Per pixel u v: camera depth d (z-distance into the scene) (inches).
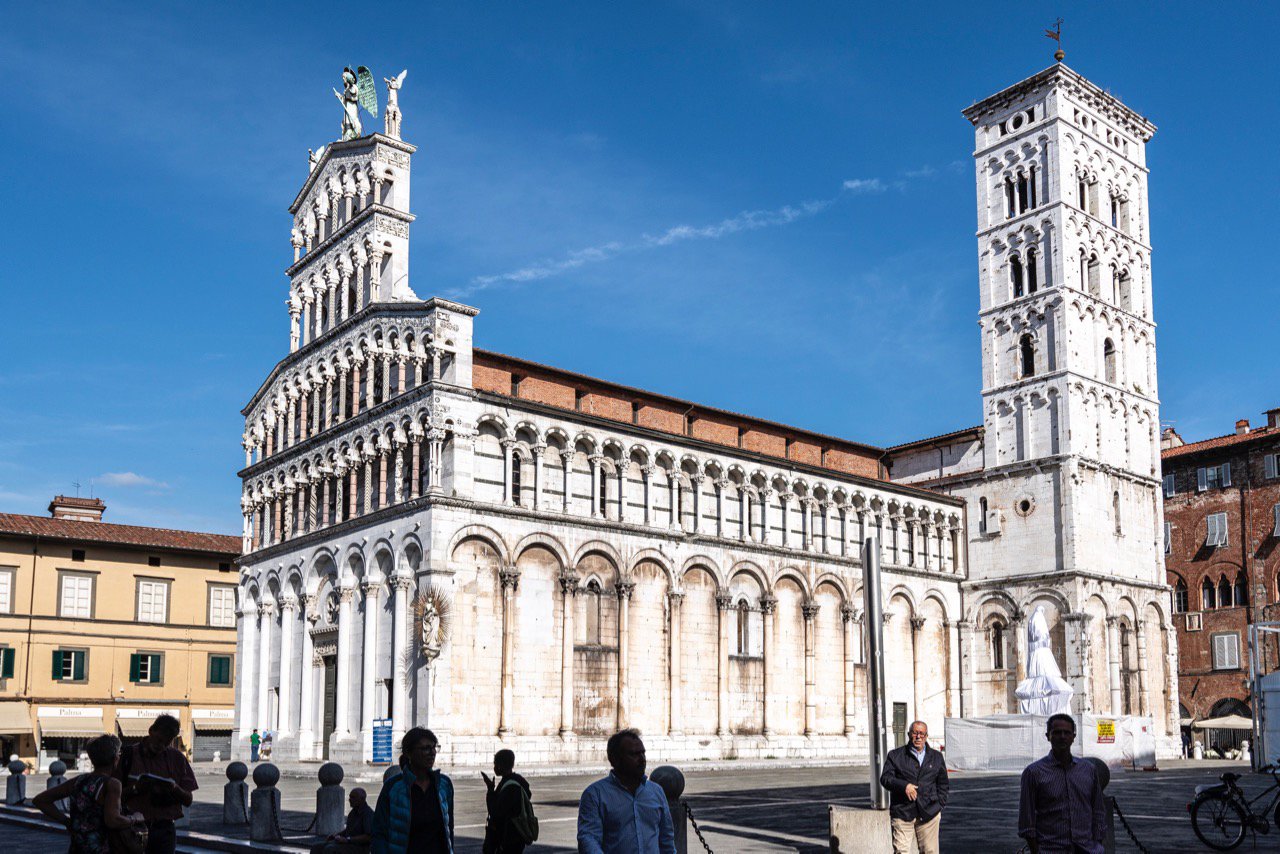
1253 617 3747.5
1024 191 3646.7
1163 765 2938.0
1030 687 2657.5
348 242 2935.5
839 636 3203.7
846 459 3676.2
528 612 2536.9
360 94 3095.5
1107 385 3518.7
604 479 2778.1
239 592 3152.1
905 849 866.1
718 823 1386.6
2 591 3457.2
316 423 2960.1
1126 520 3513.8
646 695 2728.8
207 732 3745.1
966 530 3592.5
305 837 1293.1
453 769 2325.3
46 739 3454.7
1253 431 3941.9
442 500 2427.4
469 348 2573.8
